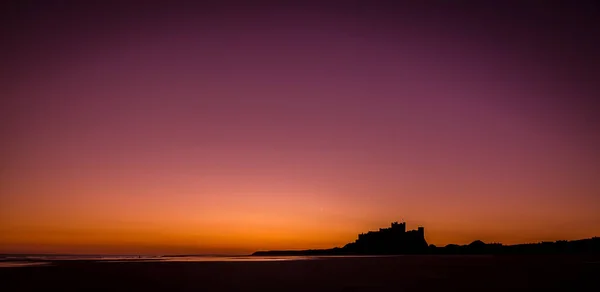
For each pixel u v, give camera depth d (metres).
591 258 98.94
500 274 48.53
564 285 38.22
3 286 33.06
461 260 90.00
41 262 65.94
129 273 44.19
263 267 57.84
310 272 49.81
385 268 58.03
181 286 35.62
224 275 44.84
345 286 36.94
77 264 58.59
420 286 37.16
